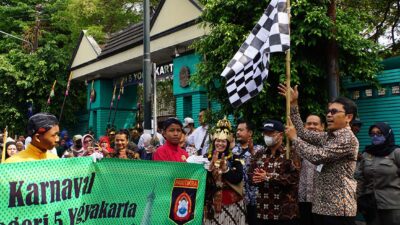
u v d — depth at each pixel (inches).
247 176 224.1
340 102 170.6
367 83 352.2
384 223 226.4
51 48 845.2
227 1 340.8
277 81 327.3
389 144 226.1
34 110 845.8
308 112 341.4
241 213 208.7
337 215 168.4
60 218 145.1
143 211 167.3
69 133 857.5
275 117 330.6
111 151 290.7
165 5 523.2
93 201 154.3
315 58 338.3
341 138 166.7
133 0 862.5
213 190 198.1
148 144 344.5
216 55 346.3
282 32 209.3
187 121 402.6
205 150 321.1
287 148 198.2
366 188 237.0
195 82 372.5
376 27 526.6
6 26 1077.1
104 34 759.7
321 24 314.8
